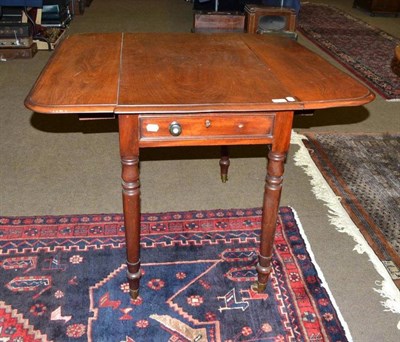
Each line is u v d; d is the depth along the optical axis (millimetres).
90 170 2389
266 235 1485
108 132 2809
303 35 5156
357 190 2287
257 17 3932
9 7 4188
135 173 1310
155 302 1555
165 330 1451
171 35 1882
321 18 6078
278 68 1508
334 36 5145
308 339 1438
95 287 1605
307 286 1648
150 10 6195
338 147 2703
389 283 1692
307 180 2352
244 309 1541
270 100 1236
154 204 2105
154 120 1228
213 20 3959
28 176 2305
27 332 1420
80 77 1360
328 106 1240
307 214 2082
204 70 1463
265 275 1562
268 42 1823
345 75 1460
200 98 1234
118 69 1446
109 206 2084
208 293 1602
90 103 1174
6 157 2471
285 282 1661
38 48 4273
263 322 1493
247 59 1592
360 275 1731
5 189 2182
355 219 2059
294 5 4289
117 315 1498
